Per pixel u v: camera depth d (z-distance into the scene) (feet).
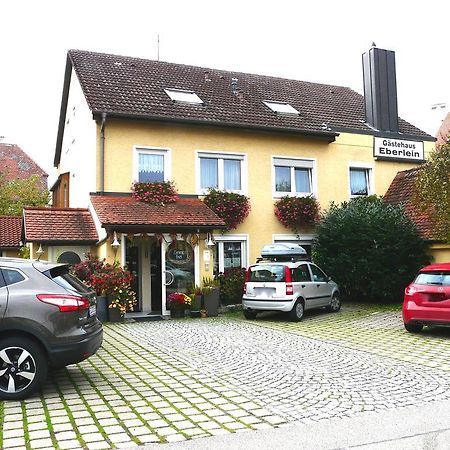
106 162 52.70
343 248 57.26
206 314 49.85
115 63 66.39
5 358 20.77
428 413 18.84
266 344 34.09
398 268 55.42
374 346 33.19
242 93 69.05
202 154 57.52
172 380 24.29
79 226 51.96
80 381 24.09
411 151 70.74
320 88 80.79
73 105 67.26
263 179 60.44
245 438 16.37
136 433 16.96
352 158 66.44
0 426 17.66
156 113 54.90
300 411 19.30
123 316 46.29
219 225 51.06
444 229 46.42
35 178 113.29
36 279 21.74
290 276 45.50
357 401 20.58
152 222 47.98
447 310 35.24
